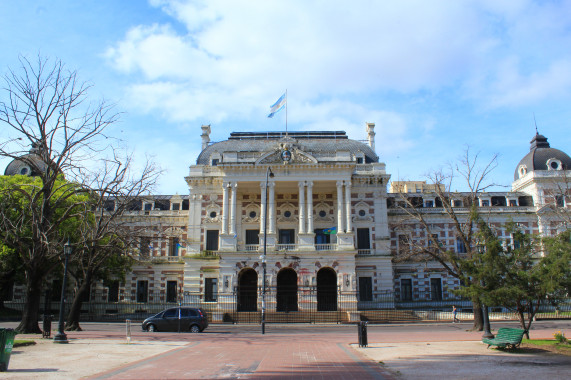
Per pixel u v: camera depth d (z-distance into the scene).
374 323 47.25
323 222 59.47
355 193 60.22
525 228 64.31
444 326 42.94
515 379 14.98
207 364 18.44
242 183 57.41
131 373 16.09
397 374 15.98
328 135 66.38
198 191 60.91
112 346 24.56
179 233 64.81
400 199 66.75
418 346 25.16
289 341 28.83
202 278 57.94
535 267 27.16
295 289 55.47
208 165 61.88
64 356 20.38
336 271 52.91
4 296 56.44
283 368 17.47
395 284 61.78
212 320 49.78
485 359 19.91
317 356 21.14
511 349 22.86
